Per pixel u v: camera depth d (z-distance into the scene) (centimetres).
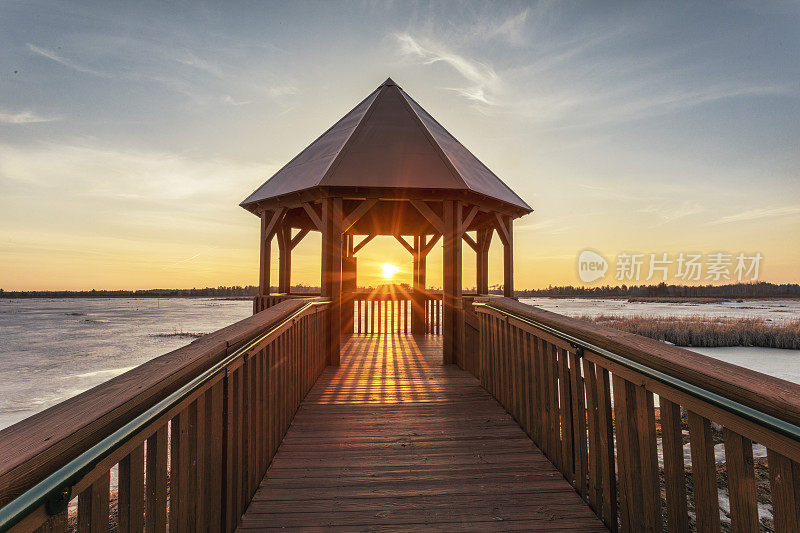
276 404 308
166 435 143
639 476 188
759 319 4131
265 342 261
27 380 1802
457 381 504
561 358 272
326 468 279
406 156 636
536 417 315
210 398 184
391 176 601
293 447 312
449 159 640
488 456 297
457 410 396
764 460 480
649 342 186
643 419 182
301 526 216
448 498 243
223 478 199
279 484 258
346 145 639
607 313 5394
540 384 308
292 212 788
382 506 235
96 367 2122
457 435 335
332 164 607
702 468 144
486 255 909
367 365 602
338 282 609
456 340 611
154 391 130
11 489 78
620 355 193
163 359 157
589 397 233
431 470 276
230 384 205
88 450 98
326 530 213
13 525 75
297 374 396
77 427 97
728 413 130
